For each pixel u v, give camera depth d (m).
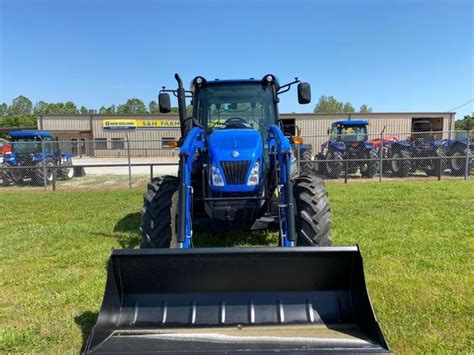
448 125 33.78
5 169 13.65
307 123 32.47
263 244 5.18
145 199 4.09
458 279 3.93
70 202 9.66
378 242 5.26
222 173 3.92
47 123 33.72
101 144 33.53
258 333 2.57
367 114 32.81
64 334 3.07
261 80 5.10
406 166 14.04
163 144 32.16
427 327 3.05
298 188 4.01
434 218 6.73
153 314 2.75
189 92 5.16
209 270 2.78
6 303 3.66
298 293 2.80
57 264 4.76
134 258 2.73
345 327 2.63
